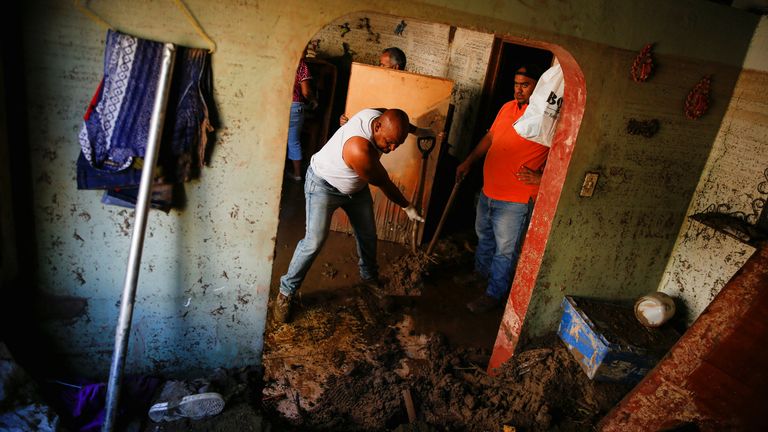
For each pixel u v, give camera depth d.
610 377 2.83
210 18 1.89
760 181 2.65
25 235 2.06
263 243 2.37
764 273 2.20
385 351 3.27
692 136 2.82
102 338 2.36
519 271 3.02
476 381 3.08
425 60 5.36
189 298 2.40
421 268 4.16
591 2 2.29
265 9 1.93
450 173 5.02
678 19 2.48
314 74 5.41
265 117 2.11
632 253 3.04
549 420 2.71
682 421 2.37
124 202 2.08
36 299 2.18
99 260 2.19
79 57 1.83
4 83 1.80
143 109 1.92
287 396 2.83
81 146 1.92
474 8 2.13
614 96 2.54
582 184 2.69
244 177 2.20
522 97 3.49
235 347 2.62
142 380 2.47
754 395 2.16
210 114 2.03
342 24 5.38
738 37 2.64
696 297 3.00
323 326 3.43
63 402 2.23
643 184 2.84
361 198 3.39
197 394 2.40
